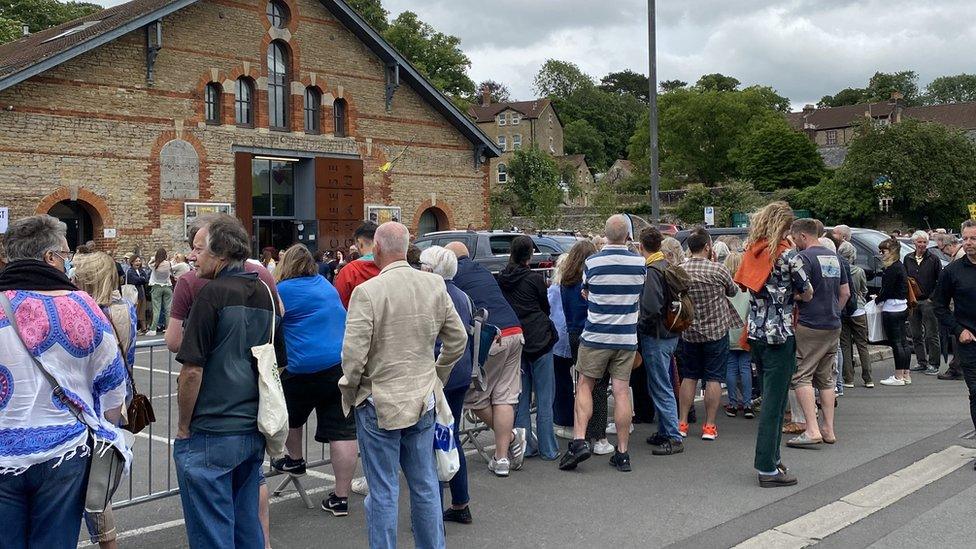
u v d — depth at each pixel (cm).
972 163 5356
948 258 1605
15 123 2069
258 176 2644
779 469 691
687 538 564
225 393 432
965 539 548
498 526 597
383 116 2909
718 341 833
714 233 1761
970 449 784
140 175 2309
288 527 601
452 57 5762
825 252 795
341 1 2717
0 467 361
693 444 834
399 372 483
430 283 504
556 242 1700
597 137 10356
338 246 2772
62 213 2217
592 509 631
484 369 704
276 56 2656
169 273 1966
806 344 798
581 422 736
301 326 605
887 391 1106
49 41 2561
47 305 379
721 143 7719
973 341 765
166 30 2361
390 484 485
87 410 389
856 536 558
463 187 3153
